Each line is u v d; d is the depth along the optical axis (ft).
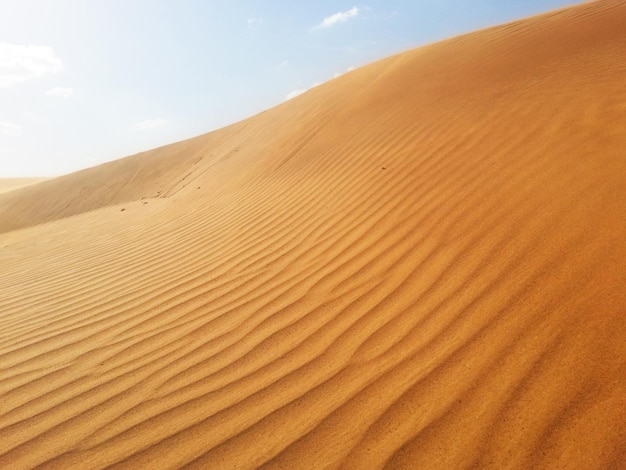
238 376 8.46
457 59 27.71
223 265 15.05
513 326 7.60
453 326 8.16
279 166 27.35
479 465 5.53
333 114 29.60
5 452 7.45
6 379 9.93
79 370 9.87
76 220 48.52
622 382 5.93
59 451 7.28
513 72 21.88
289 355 8.78
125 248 21.38
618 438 5.30
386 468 5.80
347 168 20.26
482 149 15.06
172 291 13.75
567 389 6.13
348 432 6.49
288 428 6.82
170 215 27.78
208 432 7.08
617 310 7.02
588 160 11.53
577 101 15.28
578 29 26.53
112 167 74.18
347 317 9.59
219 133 68.90
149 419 7.69
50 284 17.37
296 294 11.34
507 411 6.12
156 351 10.12
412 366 7.50
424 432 6.18
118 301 13.84
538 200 10.89
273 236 16.44
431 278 9.93
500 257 9.57
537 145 13.53
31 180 158.51
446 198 13.19
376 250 12.20
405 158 17.71
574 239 9.05
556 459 5.32
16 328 13.02
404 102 24.39
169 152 71.36
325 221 15.85
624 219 8.94
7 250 31.68
